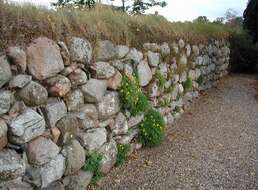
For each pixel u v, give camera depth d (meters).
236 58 14.30
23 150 3.13
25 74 3.17
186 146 5.75
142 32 5.79
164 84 6.52
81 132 4.04
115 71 4.72
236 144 5.94
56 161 3.53
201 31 9.87
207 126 6.92
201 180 4.54
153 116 5.71
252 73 14.63
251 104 8.91
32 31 3.32
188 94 8.28
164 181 4.48
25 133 3.09
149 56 5.86
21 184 3.08
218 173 4.76
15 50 3.04
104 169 4.44
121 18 5.27
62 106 3.65
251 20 15.82
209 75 10.41
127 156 5.08
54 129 3.52
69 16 4.09
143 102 5.30
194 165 5.00
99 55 4.38
